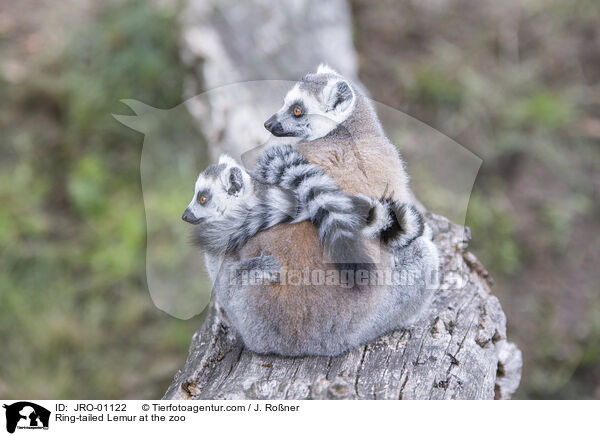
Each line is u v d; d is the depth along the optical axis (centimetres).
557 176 1366
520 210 1317
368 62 1477
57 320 1162
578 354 1183
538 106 1406
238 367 586
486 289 743
